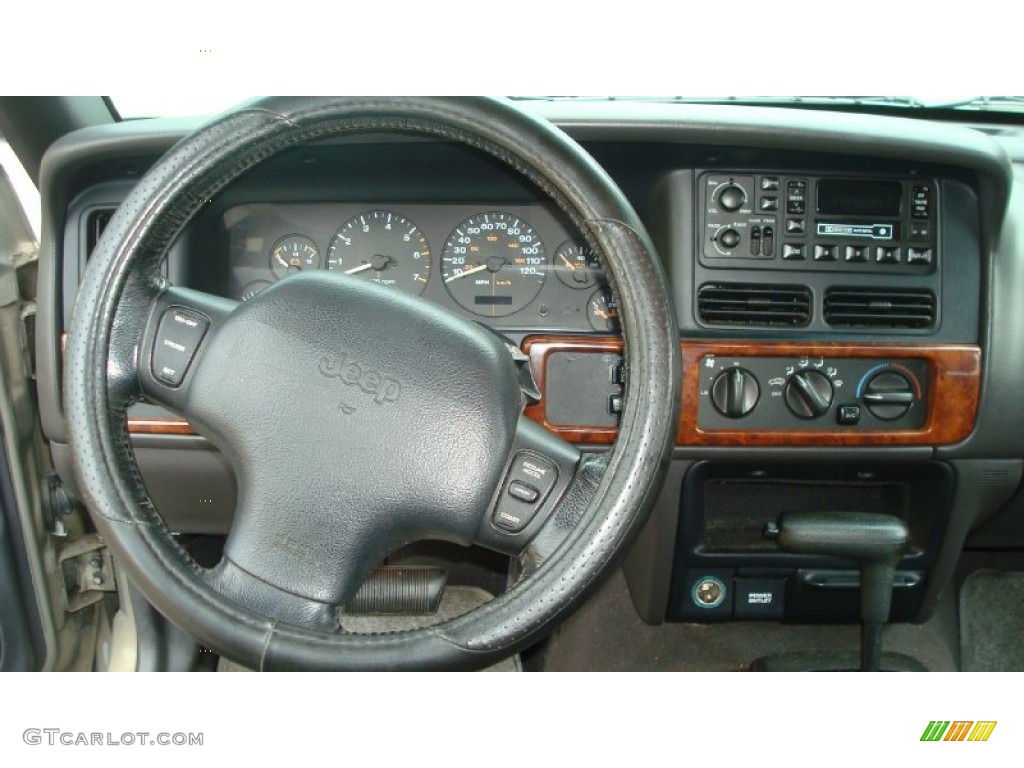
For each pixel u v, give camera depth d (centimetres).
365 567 88
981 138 135
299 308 88
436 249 142
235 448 88
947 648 182
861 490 166
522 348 140
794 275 139
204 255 140
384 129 88
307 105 86
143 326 89
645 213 144
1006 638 181
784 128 129
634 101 138
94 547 150
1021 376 141
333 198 140
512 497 88
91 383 85
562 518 88
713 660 182
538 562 88
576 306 142
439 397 86
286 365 87
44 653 140
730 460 144
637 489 83
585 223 86
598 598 186
